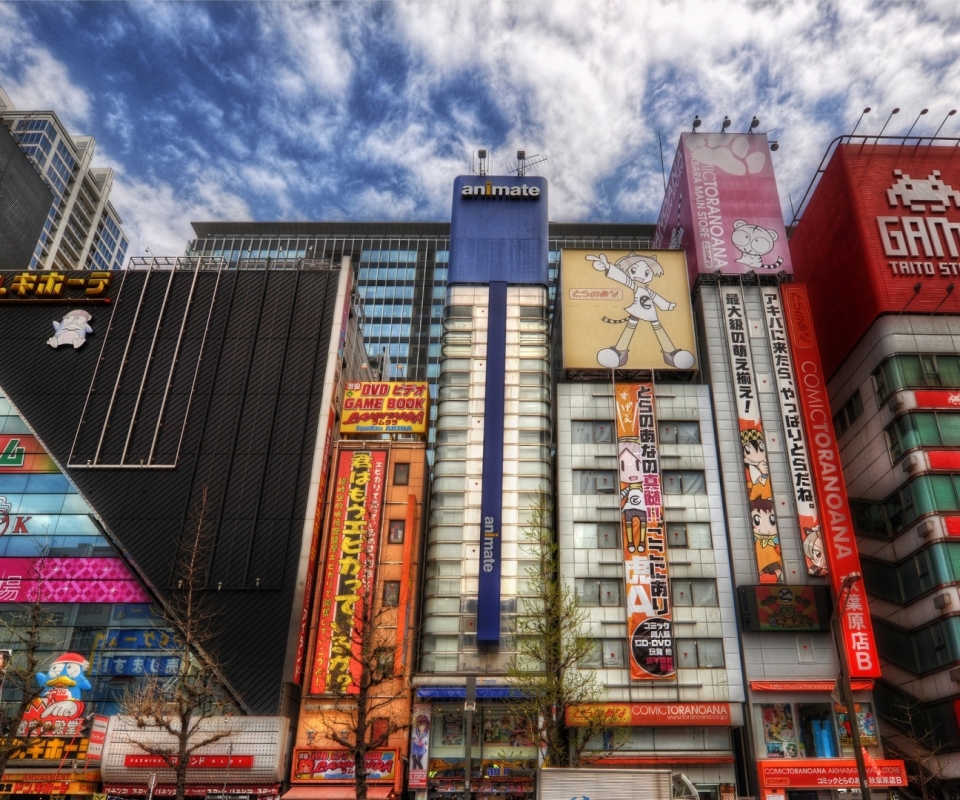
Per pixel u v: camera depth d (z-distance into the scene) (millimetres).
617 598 52156
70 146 157250
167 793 45656
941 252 58562
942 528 49531
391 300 123875
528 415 58531
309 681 49344
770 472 55438
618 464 56312
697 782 47656
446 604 52250
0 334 60250
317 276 62781
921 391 53781
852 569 51812
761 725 48344
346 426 58500
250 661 48938
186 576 51188
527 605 49938
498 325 61656
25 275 62156
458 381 59969
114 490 54531
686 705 48500
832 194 64250
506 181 68438
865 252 58781
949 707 47094
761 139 68562
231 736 46594
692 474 56000
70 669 50156
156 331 60281
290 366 59000
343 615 51062
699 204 65500
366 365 73562
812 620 50281
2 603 52125
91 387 58188
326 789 45688
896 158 62312
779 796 45469
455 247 65562
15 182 97688
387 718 48219
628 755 47906
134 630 51281
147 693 46094
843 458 61625
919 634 50625
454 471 56438
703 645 50594
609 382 59875
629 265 63844
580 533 54281
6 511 54969
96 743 46531
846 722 48281
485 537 53375
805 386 57781
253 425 56719
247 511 53625
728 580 52594
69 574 53031
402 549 53156
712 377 59031
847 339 61156
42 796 45344
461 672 49781
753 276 62531
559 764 39375
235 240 132000
